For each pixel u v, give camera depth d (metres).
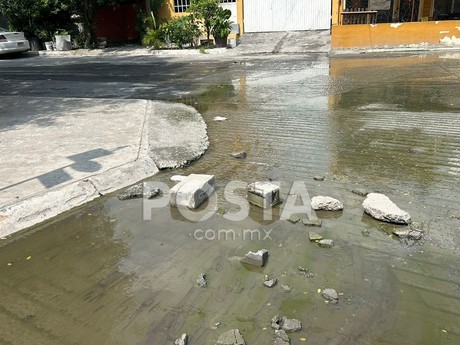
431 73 10.23
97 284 2.88
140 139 5.53
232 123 6.69
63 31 20.22
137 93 9.49
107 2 19.23
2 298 2.78
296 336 2.33
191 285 2.81
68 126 6.25
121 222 3.71
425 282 2.75
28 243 3.43
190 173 4.70
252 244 3.27
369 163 4.75
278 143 5.58
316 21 17.70
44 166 4.57
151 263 3.08
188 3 18.83
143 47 18.98
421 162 4.71
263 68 12.45
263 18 18.27
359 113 6.94
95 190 4.20
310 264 2.99
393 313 2.49
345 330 2.37
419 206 3.73
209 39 17.94
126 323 2.50
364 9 18.02
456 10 17.92
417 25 14.72
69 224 3.70
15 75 13.11
